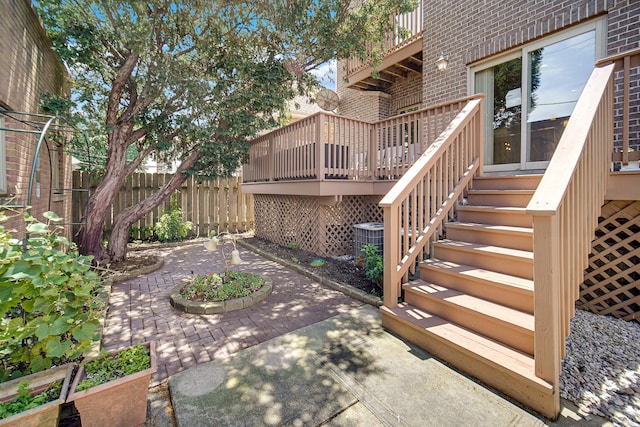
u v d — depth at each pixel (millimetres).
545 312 1771
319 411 1830
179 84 4766
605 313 3160
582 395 1944
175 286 4027
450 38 5297
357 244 5129
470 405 1871
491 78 4816
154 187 7703
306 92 6691
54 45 4484
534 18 4160
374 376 2164
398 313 2744
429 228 3238
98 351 2277
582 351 2445
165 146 5426
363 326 2936
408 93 7488
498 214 3250
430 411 1824
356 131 5273
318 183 4832
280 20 5031
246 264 5535
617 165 3412
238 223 9016
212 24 4801
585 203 2227
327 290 4070
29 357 1831
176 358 2455
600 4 3549
